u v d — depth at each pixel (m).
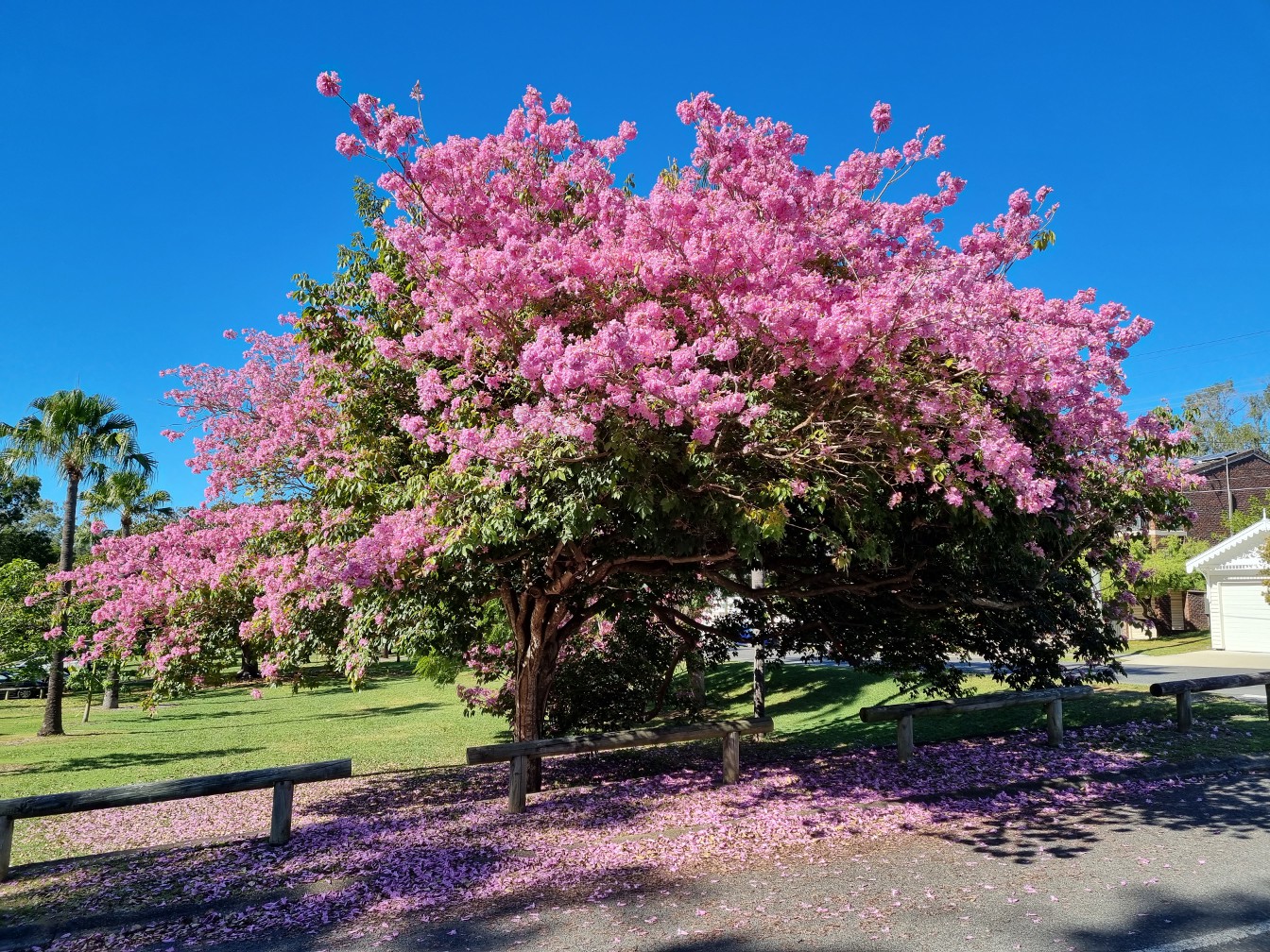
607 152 6.57
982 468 5.63
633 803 7.54
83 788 11.38
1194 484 8.58
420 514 5.94
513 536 5.54
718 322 5.54
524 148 6.39
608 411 5.28
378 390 7.49
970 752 9.09
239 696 27.50
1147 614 30.30
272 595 7.18
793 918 4.55
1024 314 5.83
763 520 5.32
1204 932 4.16
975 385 5.51
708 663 12.54
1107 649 10.20
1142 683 15.67
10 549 38.91
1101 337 5.81
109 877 5.65
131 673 9.16
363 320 7.54
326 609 7.50
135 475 24.75
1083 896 4.72
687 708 14.31
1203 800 6.79
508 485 5.63
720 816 6.86
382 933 4.60
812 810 6.89
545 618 8.76
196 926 4.81
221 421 11.20
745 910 4.71
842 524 6.07
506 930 4.56
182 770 12.49
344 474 7.00
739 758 9.84
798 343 5.28
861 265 5.84
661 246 5.75
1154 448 8.31
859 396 5.49
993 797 7.13
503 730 15.14
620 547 7.23
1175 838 5.78
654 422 5.15
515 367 5.88
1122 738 9.33
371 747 13.91
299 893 5.25
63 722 21.75
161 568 8.96
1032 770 8.00
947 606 8.95
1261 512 29.59
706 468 5.65
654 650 12.12
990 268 6.03
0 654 15.17
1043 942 4.12
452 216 6.16
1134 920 4.35
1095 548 9.34
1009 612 9.40
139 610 8.55
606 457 5.43
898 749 8.81
